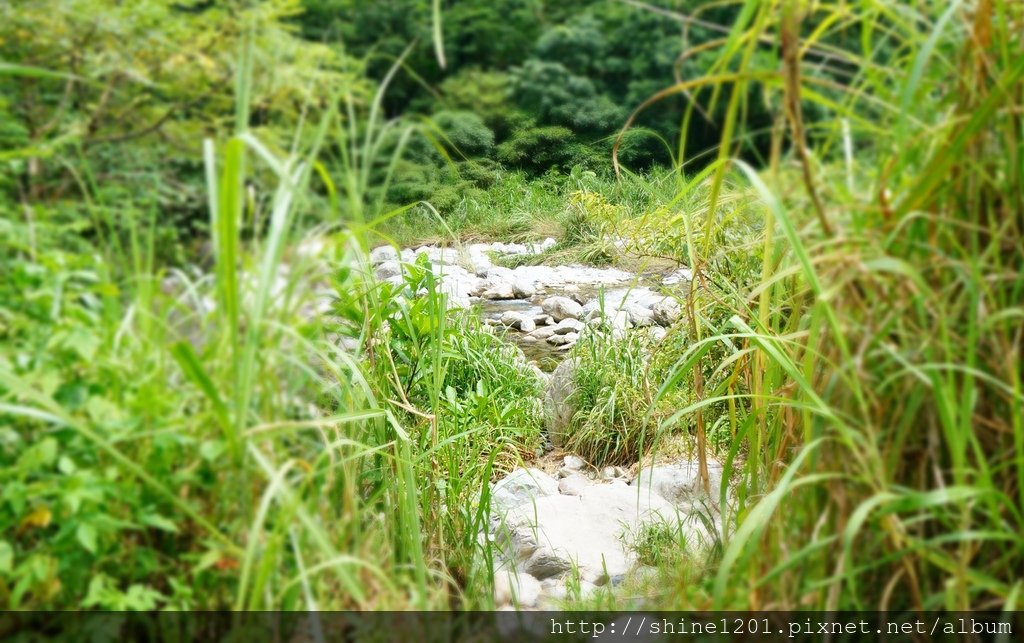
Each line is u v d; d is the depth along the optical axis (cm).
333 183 202
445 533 292
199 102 257
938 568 178
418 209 721
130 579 179
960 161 172
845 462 179
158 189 229
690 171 306
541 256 750
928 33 184
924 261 175
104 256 200
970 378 161
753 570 196
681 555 281
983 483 162
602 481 408
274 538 167
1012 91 171
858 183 183
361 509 233
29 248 186
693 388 394
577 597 269
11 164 209
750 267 315
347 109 228
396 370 305
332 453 197
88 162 237
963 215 177
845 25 183
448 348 412
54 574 172
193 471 180
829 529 183
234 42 259
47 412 169
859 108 195
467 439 358
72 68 254
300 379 202
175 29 260
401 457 254
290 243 199
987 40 171
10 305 185
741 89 179
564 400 461
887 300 172
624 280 716
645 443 423
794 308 229
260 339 187
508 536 307
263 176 224
